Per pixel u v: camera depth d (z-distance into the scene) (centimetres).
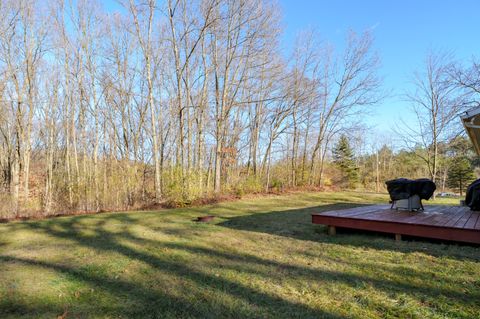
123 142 1241
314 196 1277
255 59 1297
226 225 562
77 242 429
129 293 239
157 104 1309
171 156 1309
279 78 1469
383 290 241
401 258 329
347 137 2027
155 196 998
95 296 233
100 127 1259
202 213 746
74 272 290
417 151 1653
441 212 507
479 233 347
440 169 1902
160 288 249
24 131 1103
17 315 202
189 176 969
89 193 1055
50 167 1159
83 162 1198
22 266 311
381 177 2203
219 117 1185
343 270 291
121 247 394
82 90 1204
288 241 420
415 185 523
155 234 480
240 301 222
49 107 1224
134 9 998
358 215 464
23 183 1120
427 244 387
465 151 1570
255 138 1552
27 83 1080
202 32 1025
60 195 1088
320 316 198
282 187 1539
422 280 263
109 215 727
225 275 280
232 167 1441
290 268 299
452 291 238
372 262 315
